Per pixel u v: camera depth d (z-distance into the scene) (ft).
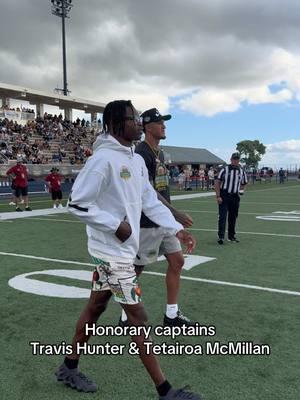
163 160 13.44
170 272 13.09
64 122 119.14
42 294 16.70
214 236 31.30
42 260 22.99
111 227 8.35
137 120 9.06
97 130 125.29
